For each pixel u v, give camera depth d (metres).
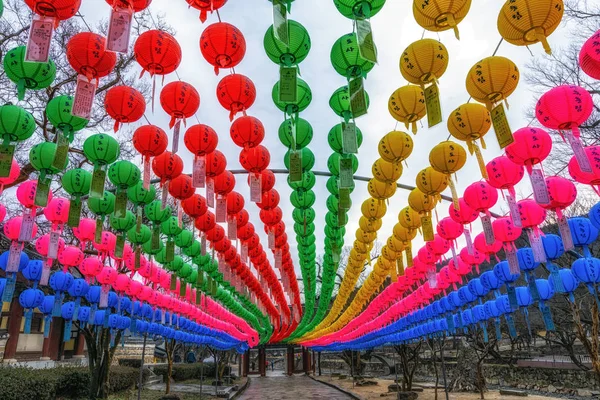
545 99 3.79
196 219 6.83
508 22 3.12
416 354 17.86
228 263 9.18
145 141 4.83
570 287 6.61
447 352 27.59
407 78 3.72
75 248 7.48
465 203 6.03
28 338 19.20
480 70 3.63
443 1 3.02
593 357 8.92
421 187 5.39
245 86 4.24
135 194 5.95
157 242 6.55
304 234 8.30
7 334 16.70
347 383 26.48
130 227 6.64
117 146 4.83
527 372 19.30
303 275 12.98
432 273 8.28
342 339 21.66
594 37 3.17
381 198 6.02
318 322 21.70
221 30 3.74
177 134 4.40
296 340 32.72
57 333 21.02
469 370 18.41
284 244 9.42
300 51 3.65
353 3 3.23
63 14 3.18
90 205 5.87
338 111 4.50
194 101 4.38
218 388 21.55
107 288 8.33
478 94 3.72
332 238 8.62
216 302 15.93
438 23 3.15
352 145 4.30
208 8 3.29
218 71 3.93
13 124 4.11
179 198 5.88
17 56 3.78
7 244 8.94
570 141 3.79
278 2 3.18
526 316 8.70
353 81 3.96
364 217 7.56
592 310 9.15
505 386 20.19
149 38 3.80
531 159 4.35
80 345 23.14
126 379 17.44
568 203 4.93
